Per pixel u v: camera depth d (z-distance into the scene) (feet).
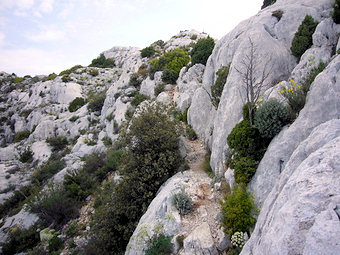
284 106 22.95
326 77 19.22
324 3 39.45
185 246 21.26
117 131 81.76
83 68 187.52
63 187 56.44
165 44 170.09
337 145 11.73
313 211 9.26
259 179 21.38
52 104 143.23
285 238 9.47
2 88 198.18
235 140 26.37
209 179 32.63
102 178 61.16
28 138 121.19
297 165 14.70
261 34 38.40
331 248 7.28
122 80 109.70
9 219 61.21
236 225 19.61
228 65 43.62
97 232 35.45
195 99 53.72
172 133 39.86
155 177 35.81
